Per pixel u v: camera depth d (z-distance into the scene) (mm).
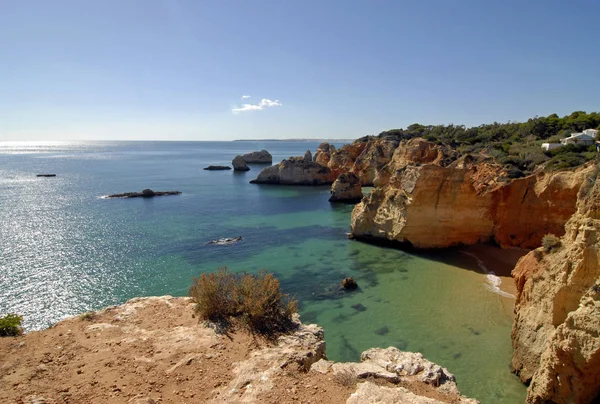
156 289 25891
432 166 32469
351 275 27812
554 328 13336
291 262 31062
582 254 12648
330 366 9125
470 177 32406
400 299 23297
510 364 16031
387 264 30125
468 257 30625
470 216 32625
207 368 8688
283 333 10680
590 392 10992
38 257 32438
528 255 17984
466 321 20109
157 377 8258
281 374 8445
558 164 30641
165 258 32312
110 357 9008
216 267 30000
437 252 32469
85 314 11406
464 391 14344
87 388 7762
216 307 11445
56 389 7664
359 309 22047
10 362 8625
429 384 8742
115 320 11125
